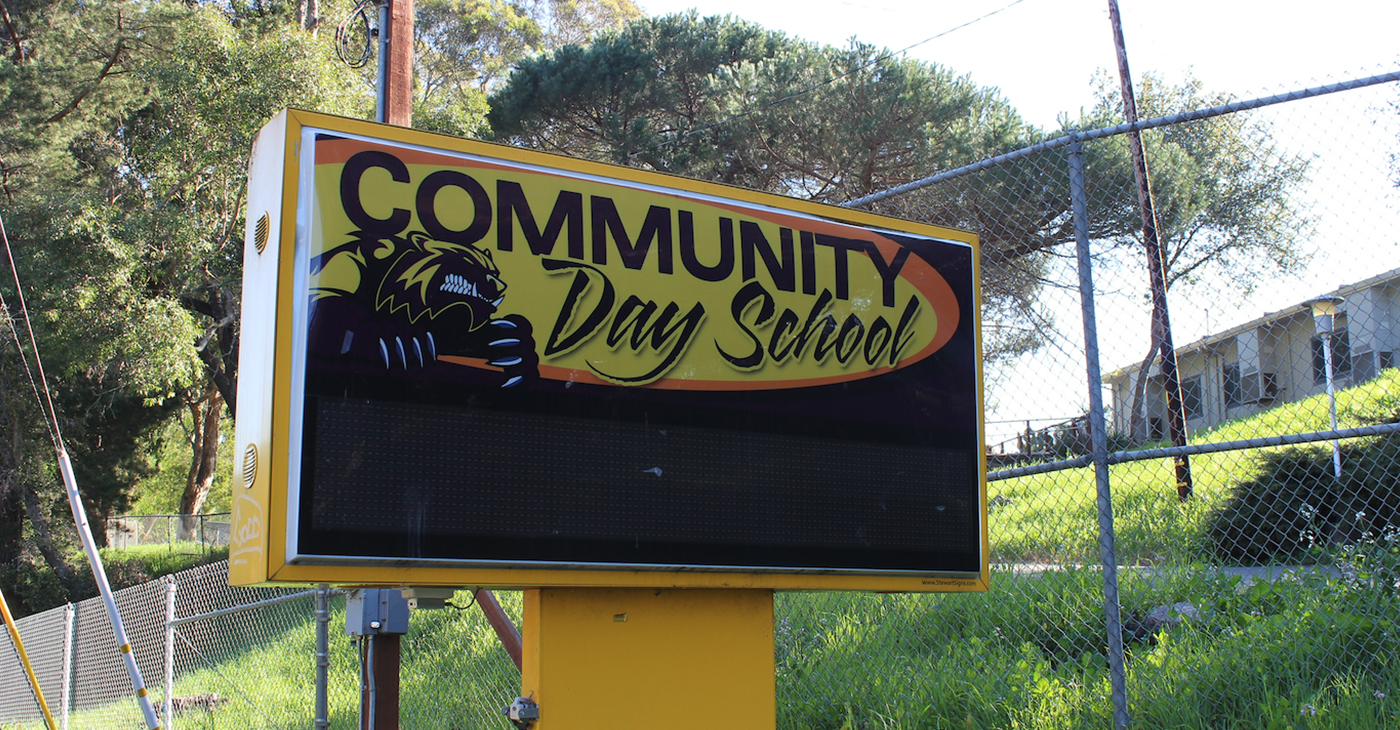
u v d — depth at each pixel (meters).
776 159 19.53
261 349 2.87
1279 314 6.41
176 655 8.36
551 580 3.09
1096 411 3.91
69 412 24.45
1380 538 5.29
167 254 18.22
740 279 3.59
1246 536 6.47
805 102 18.48
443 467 2.97
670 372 3.39
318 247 2.90
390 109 6.22
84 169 23.78
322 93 16.91
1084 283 4.00
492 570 2.99
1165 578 5.44
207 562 25.08
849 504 3.65
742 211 3.65
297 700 6.96
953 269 4.11
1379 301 6.77
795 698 4.97
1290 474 6.63
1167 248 8.36
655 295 3.41
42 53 24.02
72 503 5.54
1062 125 15.65
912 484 3.80
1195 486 7.63
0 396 21.12
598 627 3.31
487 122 22.55
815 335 3.71
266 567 2.69
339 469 2.82
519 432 3.10
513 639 4.20
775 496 3.50
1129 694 4.08
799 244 3.74
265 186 2.98
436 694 6.41
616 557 3.18
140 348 17.34
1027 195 5.82
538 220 3.25
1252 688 4.01
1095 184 9.47
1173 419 7.39
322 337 2.86
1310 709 3.64
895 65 18.17
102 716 8.02
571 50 21.80
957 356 4.03
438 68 34.78
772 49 22.25
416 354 2.98
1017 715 4.24
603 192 3.39
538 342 3.18
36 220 18.25
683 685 3.42
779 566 3.46
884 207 5.93
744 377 3.53
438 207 3.10
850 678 4.95
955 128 16.56
